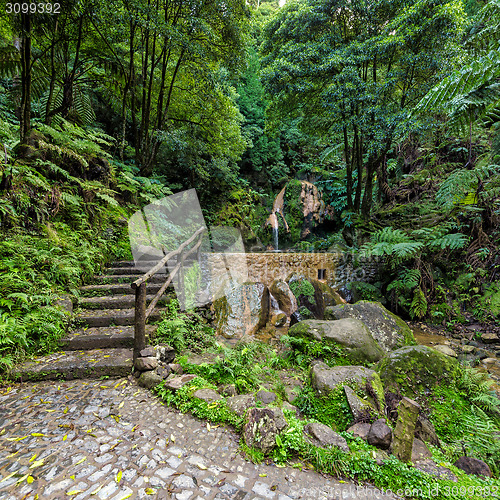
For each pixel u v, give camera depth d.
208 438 1.58
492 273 4.84
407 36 5.25
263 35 7.85
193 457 1.43
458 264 5.25
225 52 6.52
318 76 6.48
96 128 6.91
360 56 5.78
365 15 6.16
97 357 2.46
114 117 8.27
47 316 2.67
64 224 3.95
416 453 1.59
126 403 1.91
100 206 4.62
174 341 2.73
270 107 8.26
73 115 5.76
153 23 4.77
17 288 2.71
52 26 4.55
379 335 3.33
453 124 4.62
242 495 1.21
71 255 3.54
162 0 5.60
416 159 8.15
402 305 5.29
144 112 6.70
